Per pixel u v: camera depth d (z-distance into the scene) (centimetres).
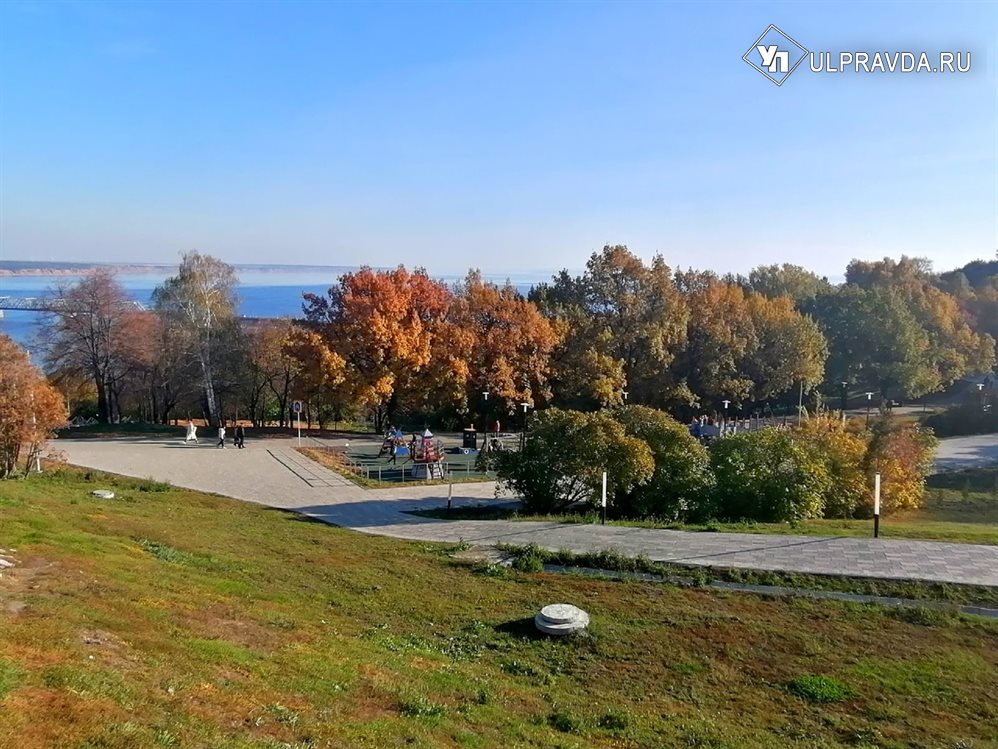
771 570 1532
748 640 1220
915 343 7081
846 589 1452
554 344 5038
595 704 980
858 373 7394
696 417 5819
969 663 1129
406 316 4612
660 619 1315
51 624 834
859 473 2584
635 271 5412
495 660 1130
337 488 2744
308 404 5341
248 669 850
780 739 902
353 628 1178
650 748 847
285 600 1273
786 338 6191
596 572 1600
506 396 4725
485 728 825
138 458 3238
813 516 2228
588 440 2241
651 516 2197
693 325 5800
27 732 564
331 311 4544
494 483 2992
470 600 1418
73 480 2459
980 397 6856
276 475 2975
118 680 710
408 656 1063
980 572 1491
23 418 2342
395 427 4975
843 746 891
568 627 1230
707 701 1016
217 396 5088
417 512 2309
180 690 732
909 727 946
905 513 2883
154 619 957
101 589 1045
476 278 5784
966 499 3406
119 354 4578
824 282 9975
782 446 2312
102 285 4584
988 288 9494
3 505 1617
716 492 2217
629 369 5356
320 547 1781
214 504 2327
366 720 775
